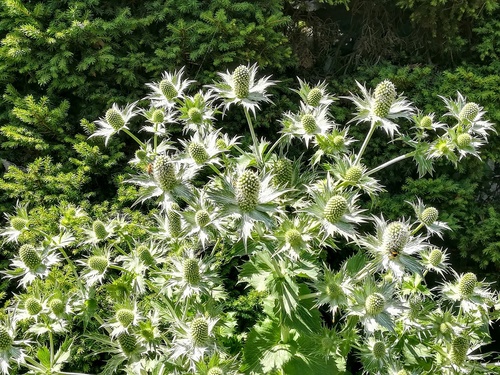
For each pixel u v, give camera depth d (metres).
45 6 0.85
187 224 0.43
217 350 0.45
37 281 0.48
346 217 0.42
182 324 0.44
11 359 0.44
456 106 0.52
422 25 1.02
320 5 1.09
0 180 0.75
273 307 0.55
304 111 0.51
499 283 0.90
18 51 0.79
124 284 0.49
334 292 0.44
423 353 0.52
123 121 0.52
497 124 0.92
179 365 0.46
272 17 0.89
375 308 0.42
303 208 0.45
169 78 0.54
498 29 1.00
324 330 0.49
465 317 0.52
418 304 0.50
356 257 0.53
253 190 0.41
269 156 0.51
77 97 0.89
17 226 0.48
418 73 0.95
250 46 0.90
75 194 0.76
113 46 0.86
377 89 0.48
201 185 0.81
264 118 0.92
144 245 0.51
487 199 1.03
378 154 0.97
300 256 0.48
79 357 0.64
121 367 0.64
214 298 0.53
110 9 0.88
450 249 0.97
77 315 0.48
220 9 0.85
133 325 0.46
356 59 1.07
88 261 0.48
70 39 0.82
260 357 0.53
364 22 1.09
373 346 0.48
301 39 1.07
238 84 0.48
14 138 0.77
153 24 0.92
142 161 0.51
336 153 0.49
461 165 0.93
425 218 0.50
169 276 0.48
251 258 0.51
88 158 0.80
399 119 0.94
